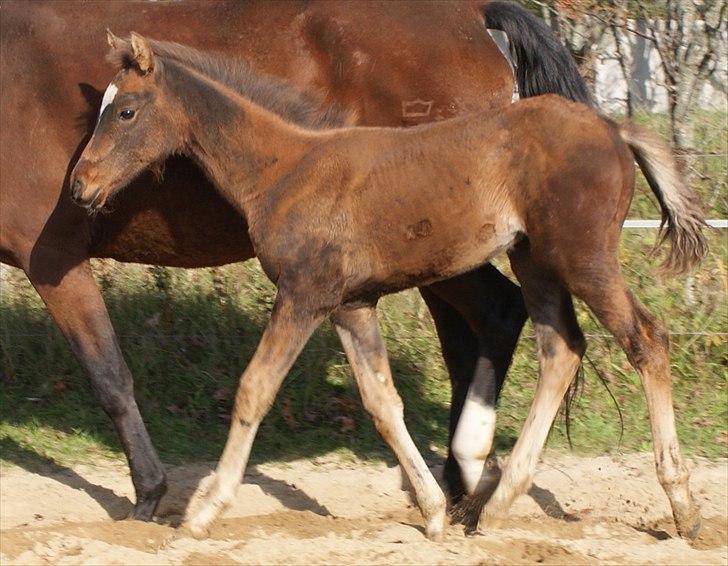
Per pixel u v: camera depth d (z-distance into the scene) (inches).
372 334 302.2
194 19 319.3
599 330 433.1
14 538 279.3
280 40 314.8
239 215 315.3
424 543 282.8
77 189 291.4
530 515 335.0
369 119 314.3
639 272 445.4
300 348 290.5
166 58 297.1
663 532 313.9
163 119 296.0
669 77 479.5
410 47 311.9
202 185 314.0
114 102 292.2
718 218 472.1
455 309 338.6
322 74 315.3
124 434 318.0
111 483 354.9
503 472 301.1
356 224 289.0
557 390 300.2
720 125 507.2
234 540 285.1
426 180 285.1
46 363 430.0
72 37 315.0
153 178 313.1
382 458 384.2
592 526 310.3
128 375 319.0
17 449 382.9
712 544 298.7
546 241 280.5
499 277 330.3
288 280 290.0
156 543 289.7
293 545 276.5
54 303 318.7
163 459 378.0
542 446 299.6
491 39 319.3
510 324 326.6
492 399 325.7
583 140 277.0
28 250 317.4
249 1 319.6
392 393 301.1
